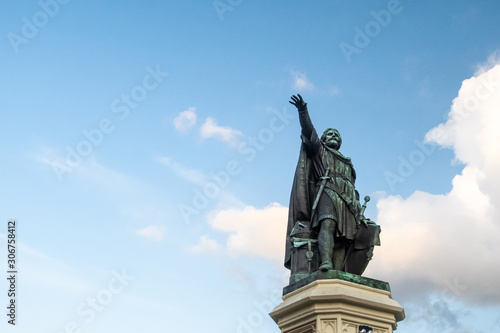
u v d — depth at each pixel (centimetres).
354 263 1773
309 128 1770
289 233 1808
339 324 1562
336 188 1759
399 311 1642
